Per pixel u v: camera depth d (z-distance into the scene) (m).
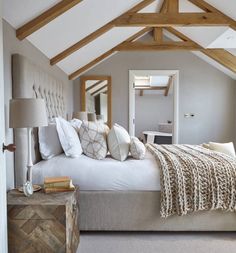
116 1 3.23
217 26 4.06
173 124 6.13
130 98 5.95
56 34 3.05
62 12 2.56
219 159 2.50
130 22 3.82
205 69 6.02
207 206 2.29
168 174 2.32
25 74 2.37
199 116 6.09
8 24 2.25
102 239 2.34
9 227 1.79
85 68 5.27
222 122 6.11
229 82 6.05
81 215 2.38
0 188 1.58
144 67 5.95
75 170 2.39
